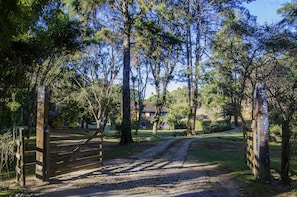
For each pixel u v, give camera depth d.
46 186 7.75
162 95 32.09
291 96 11.96
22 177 7.75
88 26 19.50
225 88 23.23
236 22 19.75
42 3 8.20
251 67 18.52
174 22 23.75
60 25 12.58
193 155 14.05
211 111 41.56
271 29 17.64
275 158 13.41
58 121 33.09
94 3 18.83
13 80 9.66
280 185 7.72
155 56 27.83
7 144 8.29
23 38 9.07
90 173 9.55
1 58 8.57
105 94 30.73
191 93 31.83
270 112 12.39
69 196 6.84
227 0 25.33
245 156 11.67
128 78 19.80
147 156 13.65
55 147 8.73
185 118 50.50
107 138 26.84
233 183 8.20
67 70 25.92
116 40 24.00
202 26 28.19
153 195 6.96
